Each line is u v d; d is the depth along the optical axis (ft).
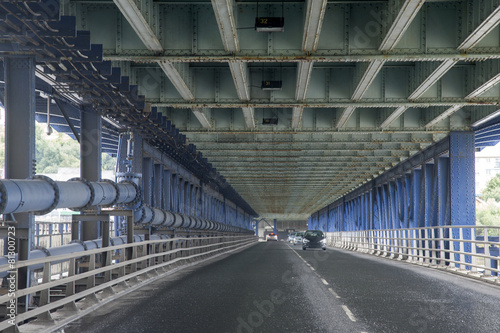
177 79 61.36
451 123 90.48
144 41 50.90
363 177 169.27
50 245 86.89
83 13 53.88
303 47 51.93
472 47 52.49
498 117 85.66
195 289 47.88
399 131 89.76
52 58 46.09
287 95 70.85
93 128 67.62
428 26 53.01
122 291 44.80
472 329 29.68
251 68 70.54
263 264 82.94
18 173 43.24
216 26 53.93
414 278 59.06
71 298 33.73
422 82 62.80
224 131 91.61
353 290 47.16
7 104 43.62
